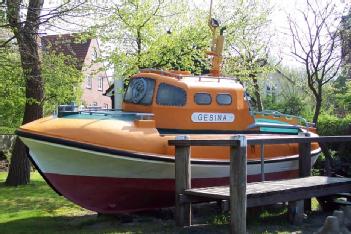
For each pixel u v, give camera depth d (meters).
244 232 6.15
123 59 13.94
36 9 7.72
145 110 8.09
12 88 12.27
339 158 11.64
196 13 16.52
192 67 14.65
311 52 15.21
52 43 11.47
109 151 7.04
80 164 7.23
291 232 6.85
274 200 6.72
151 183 7.67
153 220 7.94
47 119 7.49
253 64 19.89
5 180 14.09
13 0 7.61
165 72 8.48
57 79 12.12
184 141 6.88
